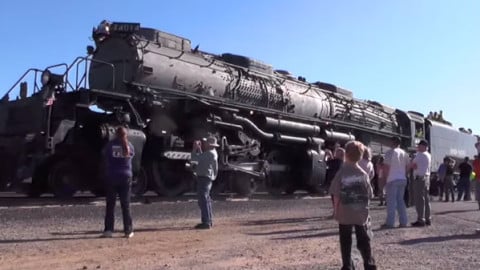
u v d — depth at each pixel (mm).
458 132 36625
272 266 6965
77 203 12234
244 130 16969
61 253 7516
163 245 8484
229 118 16328
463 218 13836
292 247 8555
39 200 12312
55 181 12867
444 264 7227
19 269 6430
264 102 18641
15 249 7688
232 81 17438
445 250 8438
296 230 10828
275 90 19156
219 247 8398
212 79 16641
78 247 8055
